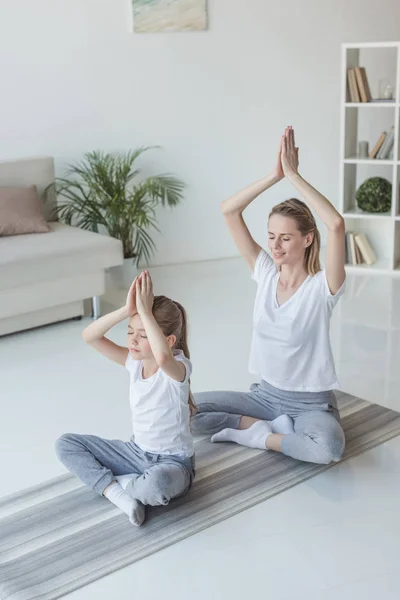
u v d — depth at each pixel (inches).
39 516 98.7
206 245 223.8
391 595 82.8
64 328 169.2
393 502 100.2
